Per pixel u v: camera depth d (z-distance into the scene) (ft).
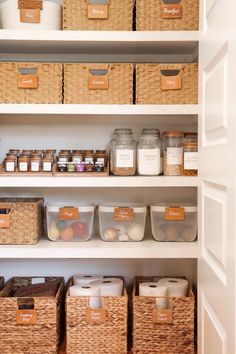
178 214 7.00
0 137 7.84
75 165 6.81
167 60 7.77
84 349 6.47
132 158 6.93
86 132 7.86
